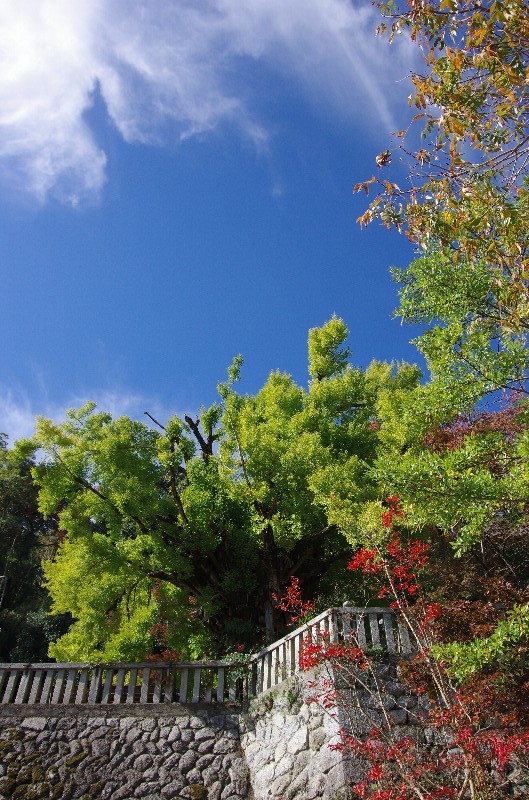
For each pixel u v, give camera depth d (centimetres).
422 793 672
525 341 759
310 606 1014
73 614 1470
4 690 1082
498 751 646
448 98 597
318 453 1338
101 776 991
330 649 820
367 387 1711
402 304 938
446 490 714
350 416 1641
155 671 1121
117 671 1123
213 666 1137
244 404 1617
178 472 1645
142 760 1012
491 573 1329
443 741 811
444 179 627
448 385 805
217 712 1080
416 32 597
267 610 1374
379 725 766
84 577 1416
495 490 700
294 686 975
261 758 984
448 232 646
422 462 722
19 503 3203
